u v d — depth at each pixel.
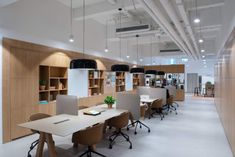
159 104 7.12
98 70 8.35
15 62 4.66
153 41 10.70
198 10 6.27
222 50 6.19
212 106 10.42
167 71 13.21
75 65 3.81
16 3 4.66
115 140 4.72
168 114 8.11
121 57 10.42
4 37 4.40
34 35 5.15
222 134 5.29
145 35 8.48
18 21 4.71
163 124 6.37
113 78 9.62
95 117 3.96
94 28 7.80
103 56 8.60
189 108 9.73
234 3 3.69
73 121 3.60
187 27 5.70
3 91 4.40
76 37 6.77
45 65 5.57
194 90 18.38
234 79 3.69
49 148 3.32
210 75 18.61
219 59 7.64
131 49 11.72
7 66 4.48
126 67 5.79
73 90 6.72
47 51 5.59
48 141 3.31
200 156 3.83
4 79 4.42
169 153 3.96
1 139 4.38
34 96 5.17
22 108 4.82
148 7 4.07
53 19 5.77
